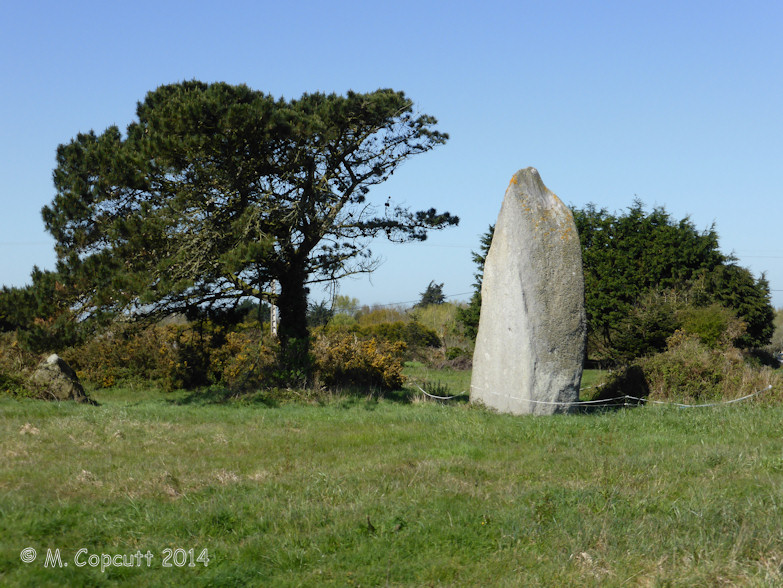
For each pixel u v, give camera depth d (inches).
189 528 291.0
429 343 1911.9
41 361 760.3
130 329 754.8
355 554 263.4
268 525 293.1
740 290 1579.7
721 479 358.3
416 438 502.9
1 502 309.4
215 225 737.0
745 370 698.8
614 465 393.7
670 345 840.9
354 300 2982.3
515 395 625.6
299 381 787.4
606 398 717.9
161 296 679.7
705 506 299.1
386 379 888.9
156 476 366.3
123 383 934.4
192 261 711.7
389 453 446.6
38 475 369.1
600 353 1526.8
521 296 628.7
